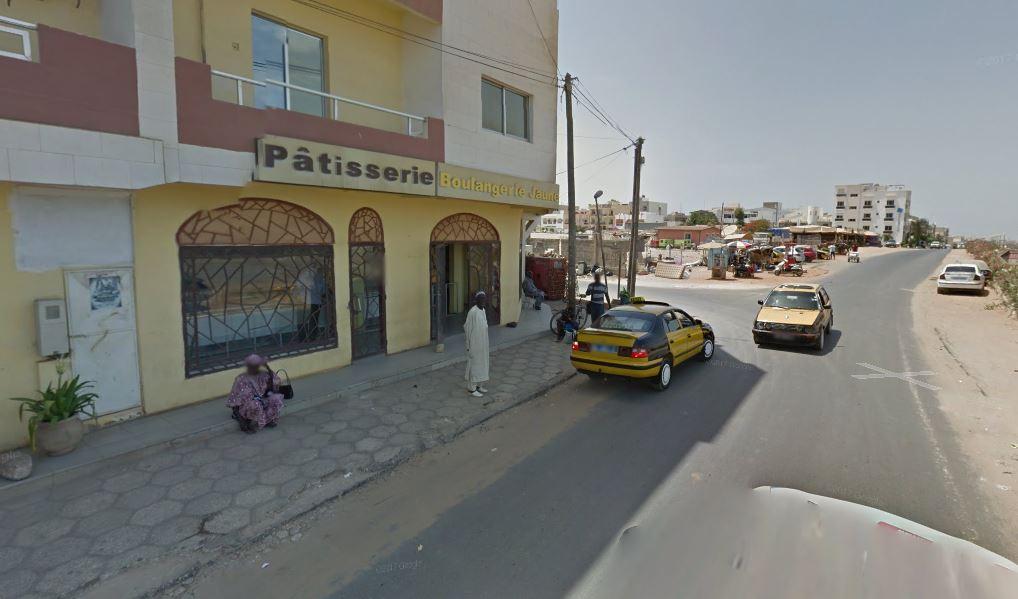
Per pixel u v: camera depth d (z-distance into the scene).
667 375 8.62
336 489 5.03
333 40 8.94
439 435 6.40
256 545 4.16
